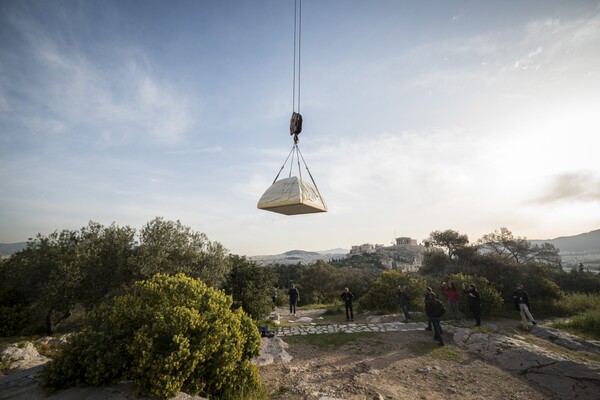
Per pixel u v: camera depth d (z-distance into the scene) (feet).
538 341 31.14
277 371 24.50
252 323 21.80
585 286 71.10
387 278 58.29
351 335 36.09
